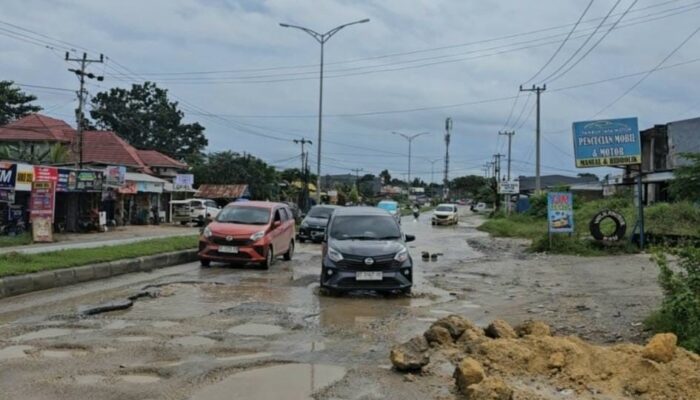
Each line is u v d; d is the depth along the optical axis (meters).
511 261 19.69
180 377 5.82
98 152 49.00
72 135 49.69
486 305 10.76
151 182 42.69
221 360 6.46
